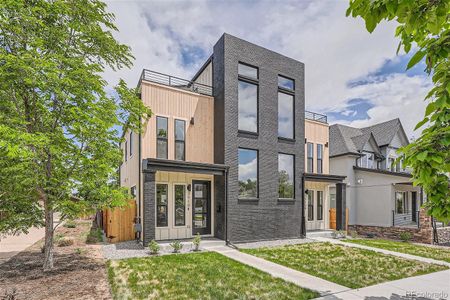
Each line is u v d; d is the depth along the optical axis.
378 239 13.59
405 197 17.48
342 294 5.24
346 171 17.06
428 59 2.62
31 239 11.85
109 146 7.20
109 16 7.32
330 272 6.77
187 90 11.56
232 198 10.95
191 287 5.45
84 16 6.85
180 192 11.09
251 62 12.07
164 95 10.89
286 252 9.14
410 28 2.34
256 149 11.91
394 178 15.09
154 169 9.49
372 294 5.28
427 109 2.71
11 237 12.30
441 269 7.29
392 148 19.44
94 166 6.66
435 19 2.25
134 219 11.10
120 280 5.80
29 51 5.68
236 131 11.38
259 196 11.70
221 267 6.97
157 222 10.45
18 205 6.54
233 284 5.68
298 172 13.23
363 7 2.32
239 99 11.71
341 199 14.41
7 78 5.59
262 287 5.53
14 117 5.93
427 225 12.71
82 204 6.64
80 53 7.05
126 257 8.02
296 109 13.45
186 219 11.06
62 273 6.31
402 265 7.63
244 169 11.55
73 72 6.15
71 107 6.21
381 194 15.63
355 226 16.52
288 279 6.10
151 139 10.47
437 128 2.77
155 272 6.43
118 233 10.87
